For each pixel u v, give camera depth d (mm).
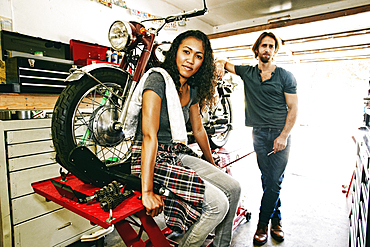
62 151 1041
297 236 1764
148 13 3156
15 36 1712
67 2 2230
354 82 8016
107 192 922
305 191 2621
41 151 1447
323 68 8328
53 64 1644
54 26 2146
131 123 1059
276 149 1564
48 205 1479
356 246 1229
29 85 1509
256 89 1670
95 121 1181
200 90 1243
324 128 8203
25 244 1387
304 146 5234
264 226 1688
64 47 1986
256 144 1733
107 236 1833
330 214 2100
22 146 1363
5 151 1298
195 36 1065
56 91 1663
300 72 8133
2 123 1278
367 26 3576
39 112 1438
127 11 2852
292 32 3967
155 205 839
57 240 1530
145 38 1193
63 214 1546
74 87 1062
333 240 1709
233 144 2328
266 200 1663
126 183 1030
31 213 1406
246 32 3875
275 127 1629
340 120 8414
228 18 4340
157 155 1025
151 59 1358
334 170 3412
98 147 1707
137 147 1063
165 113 1022
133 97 1022
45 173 1472
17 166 1345
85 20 2396
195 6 3721
